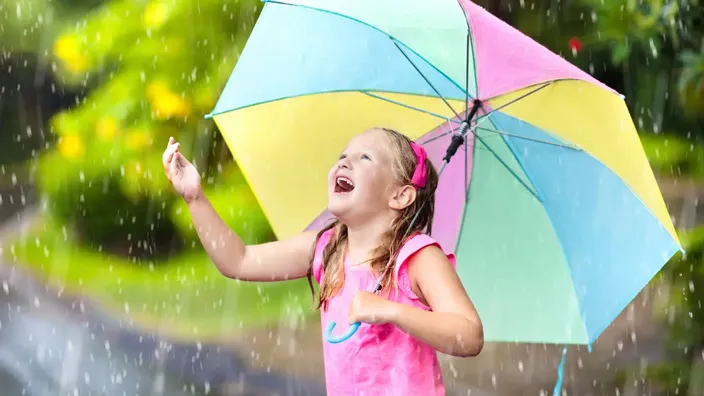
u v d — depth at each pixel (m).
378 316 3.80
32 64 32.25
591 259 4.77
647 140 20.30
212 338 12.04
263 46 4.71
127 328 12.45
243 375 10.35
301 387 9.98
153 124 16.56
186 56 16.59
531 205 4.89
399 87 4.71
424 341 3.85
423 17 4.35
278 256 4.66
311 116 4.90
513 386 10.09
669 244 4.48
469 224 5.01
